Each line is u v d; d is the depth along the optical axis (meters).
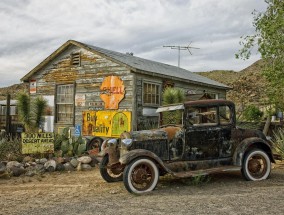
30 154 10.28
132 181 6.42
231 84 43.03
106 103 14.49
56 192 6.59
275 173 8.32
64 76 16.12
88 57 15.30
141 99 13.98
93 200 5.82
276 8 10.43
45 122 16.56
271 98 11.10
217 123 7.42
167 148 7.03
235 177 7.92
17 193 6.52
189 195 6.05
